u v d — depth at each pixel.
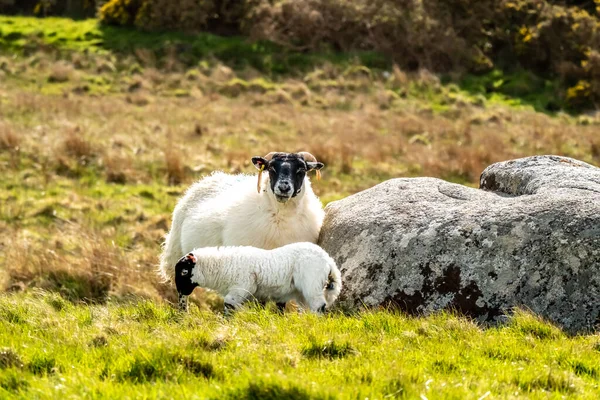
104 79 68.56
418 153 48.19
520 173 20.92
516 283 16.80
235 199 20.88
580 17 80.38
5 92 60.00
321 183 40.91
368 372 11.62
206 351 12.77
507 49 80.75
